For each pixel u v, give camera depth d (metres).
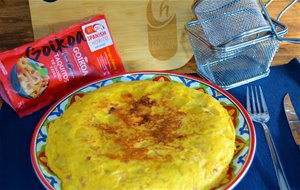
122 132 0.34
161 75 0.43
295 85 0.44
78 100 0.39
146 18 0.46
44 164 0.34
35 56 0.41
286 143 0.37
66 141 0.34
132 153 0.32
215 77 0.45
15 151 0.38
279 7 0.53
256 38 0.43
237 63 0.47
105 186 0.30
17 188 0.34
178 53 0.48
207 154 0.32
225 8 0.44
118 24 0.46
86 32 0.43
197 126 0.35
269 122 0.40
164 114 0.36
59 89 0.43
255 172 0.34
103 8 0.44
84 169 0.31
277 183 0.33
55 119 0.39
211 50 0.43
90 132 0.34
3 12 0.47
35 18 0.44
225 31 0.42
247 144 0.35
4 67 0.39
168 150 0.32
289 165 0.35
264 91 0.44
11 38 0.48
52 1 0.43
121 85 0.40
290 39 0.42
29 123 0.41
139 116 0.36
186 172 0.31
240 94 0.43
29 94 0.41
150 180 0.30
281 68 0.47
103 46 0.44
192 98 0.38
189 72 0.48
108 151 0.32
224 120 0.36
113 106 0.37
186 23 0.46
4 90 0.41
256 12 0.43
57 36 0.41
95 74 0.44
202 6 0.43
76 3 0.44
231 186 0.31
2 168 0.36
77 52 0.43
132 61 0.48
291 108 0.41
